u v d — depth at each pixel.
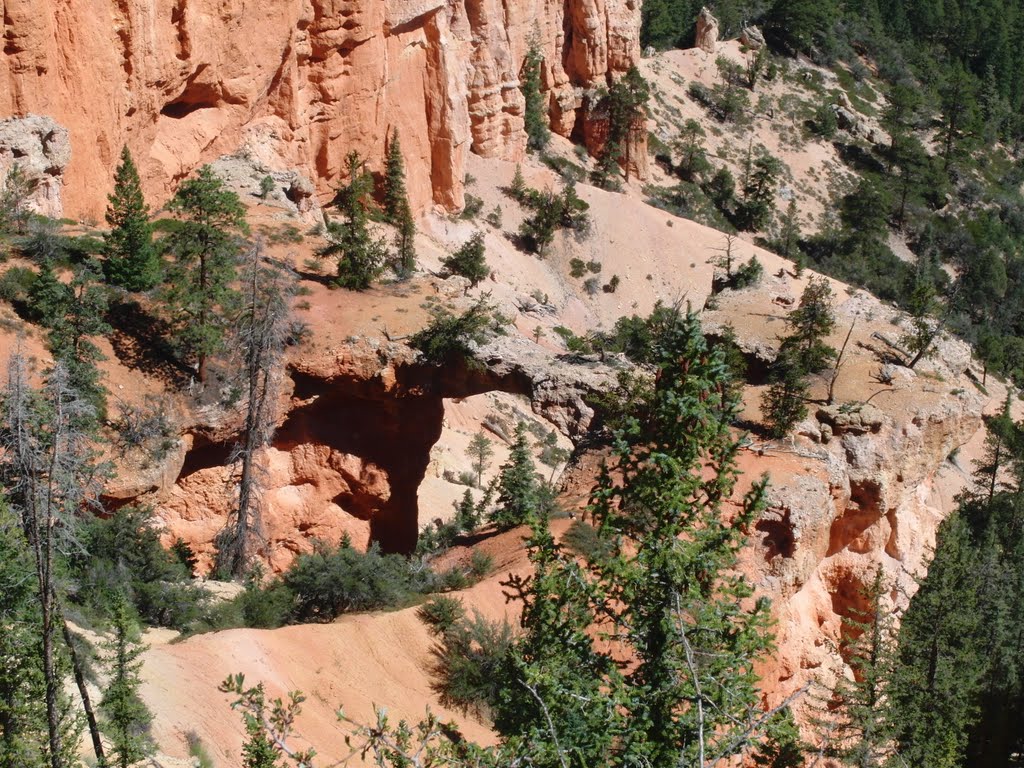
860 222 143.88
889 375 49.12
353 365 56.41
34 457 23.50
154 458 49.53
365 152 86.44
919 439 46.81
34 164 55.41
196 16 66.06
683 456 19.84
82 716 25.27
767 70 167.38
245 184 71.00
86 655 29.27
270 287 55.22
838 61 179.88
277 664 35.25
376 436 59.62
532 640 20.86
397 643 38.41
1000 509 72.56
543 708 17.03
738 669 19.61
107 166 60.78
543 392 55.88
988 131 178.38
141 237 54.34
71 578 34.88
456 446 80.75
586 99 134.12
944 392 48.53
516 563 43.47
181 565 43.09
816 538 42.19
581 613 20.55
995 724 47.16
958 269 148.12
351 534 60.19
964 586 45.84
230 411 53.25
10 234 53.81
